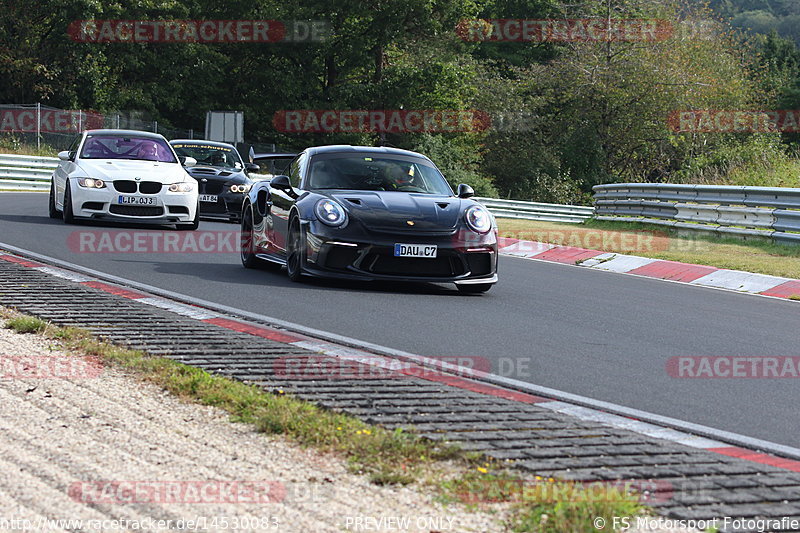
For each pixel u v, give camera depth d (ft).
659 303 124.47
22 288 101.55
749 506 44.91
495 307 110.83
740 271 154.51
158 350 74.79
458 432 55.67
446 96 611.06
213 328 85.71
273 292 111.96
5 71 470.39
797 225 185.16
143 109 538.47
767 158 359.25
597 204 274.77
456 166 604.90
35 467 47.29
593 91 634.43
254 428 54.70
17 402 58.80
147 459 49.08
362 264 115.34
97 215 177.06
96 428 54.08
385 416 58.34
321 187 126.11
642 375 77.87
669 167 635.66
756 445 57.52
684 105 617.62
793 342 98.02
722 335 100.37
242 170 228.63
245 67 604.08
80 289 103.09
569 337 93.81
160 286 112.57
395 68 593.83
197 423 55.57
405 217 117.39
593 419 61.77
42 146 392.47
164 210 180.04
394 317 98.89
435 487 45.70
